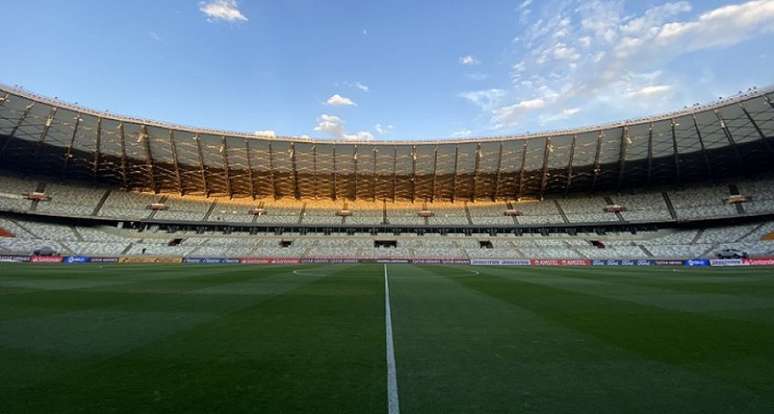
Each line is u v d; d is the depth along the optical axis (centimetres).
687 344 641
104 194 5506
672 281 1870
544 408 388
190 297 1191
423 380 467
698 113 4350
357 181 5962
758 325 796
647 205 5631
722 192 5266
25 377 468
